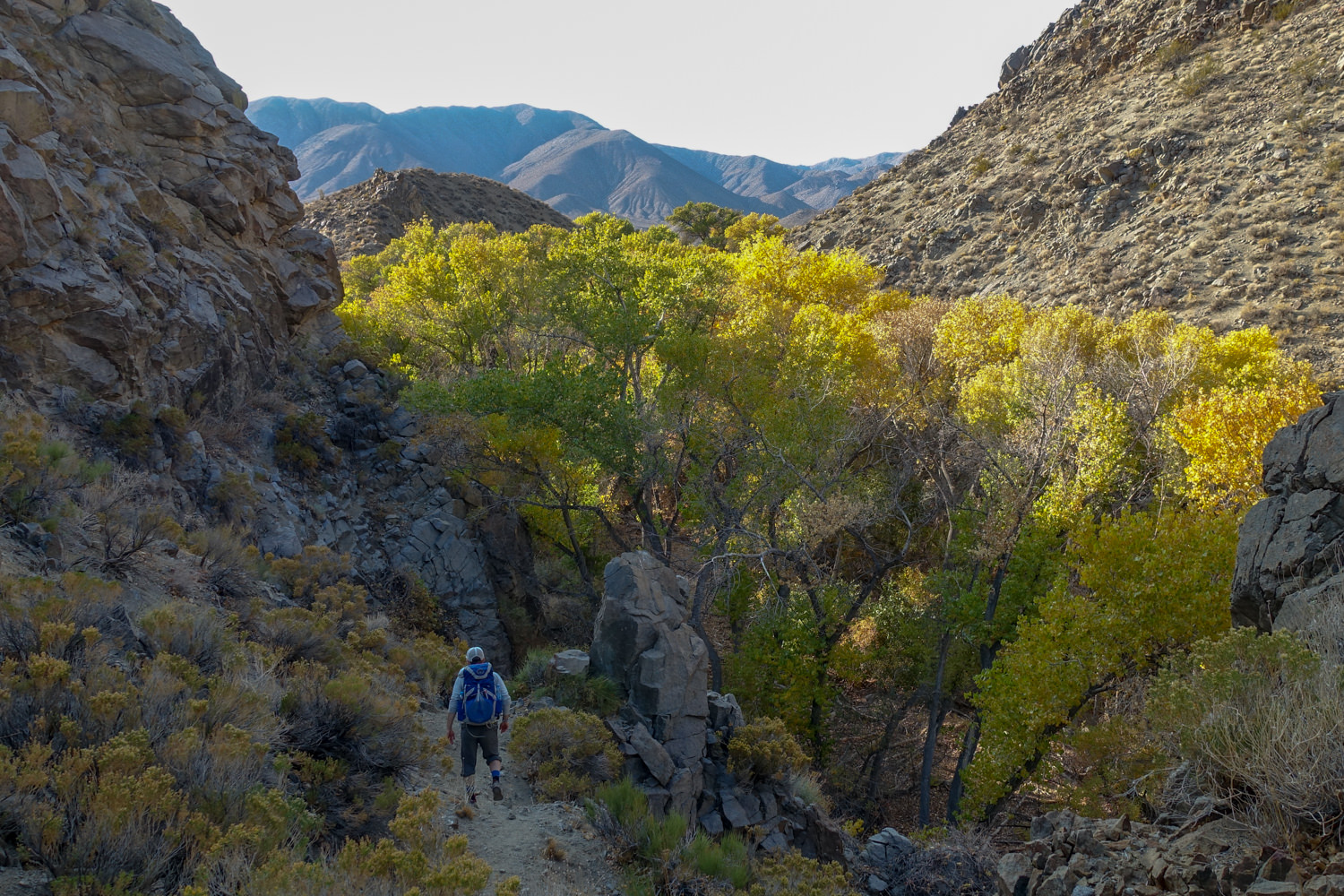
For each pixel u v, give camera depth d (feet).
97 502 33.01
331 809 22.74
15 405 38.50
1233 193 138.21
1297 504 30.19
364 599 41.75
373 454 62.49
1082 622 47.11
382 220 238.89
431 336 91.35
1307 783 16.53
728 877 27.30
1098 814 41.37
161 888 15.30
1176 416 70.64
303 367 65.21
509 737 33.83
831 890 27.71
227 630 28.37
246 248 62.54
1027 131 204.44
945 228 183.42
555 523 72.18
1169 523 49.75
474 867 18.44
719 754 37.70
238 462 51.34
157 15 62.69
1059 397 70.49
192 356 51.42
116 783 15.81
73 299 42.14
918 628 69.46
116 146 55.57
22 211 40.78
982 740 51.24
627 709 37.04
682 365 73.26
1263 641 20.89
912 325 108.78
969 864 34.96
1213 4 190.49
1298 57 156.25
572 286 76.59
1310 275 114.83
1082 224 156.25
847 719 73.10
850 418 74.95
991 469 72.43
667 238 258.98
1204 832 17.74
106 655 21.12
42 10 53.16
